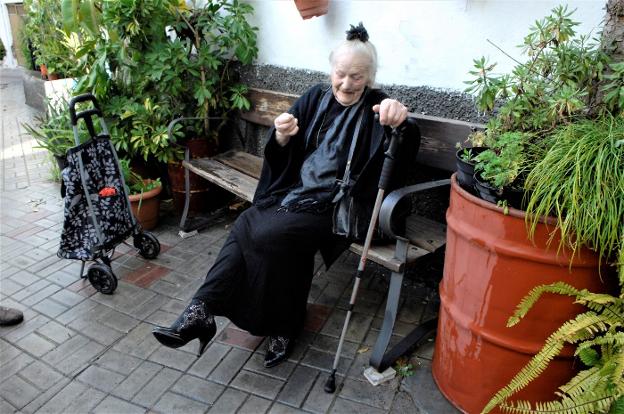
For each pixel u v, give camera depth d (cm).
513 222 147
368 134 214
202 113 339
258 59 339
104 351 226
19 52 970
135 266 298
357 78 206
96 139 257
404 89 264
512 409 148
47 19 507
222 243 328
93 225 259
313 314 252
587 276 149
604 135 144
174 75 313
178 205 364
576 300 148
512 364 166
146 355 223
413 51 254
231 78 354
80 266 300
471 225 161
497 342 164
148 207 334
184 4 332
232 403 196
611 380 133
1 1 970
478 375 175
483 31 228
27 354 224
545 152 154
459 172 172
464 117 243
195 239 333
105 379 209
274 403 196
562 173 140
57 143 386
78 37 430
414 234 225
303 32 305
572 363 162
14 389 204
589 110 166
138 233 294
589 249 143
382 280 284
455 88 244
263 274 199
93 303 262
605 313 142
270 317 207
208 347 227
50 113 432
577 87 167
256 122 334
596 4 196
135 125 334
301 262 207
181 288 276
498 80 174
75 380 209
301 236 202
